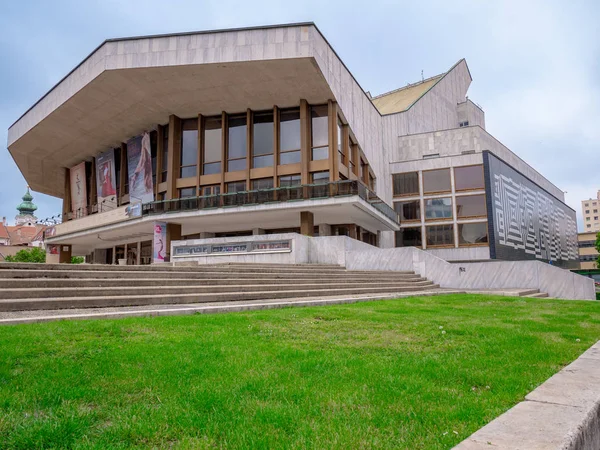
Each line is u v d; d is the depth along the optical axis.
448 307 11.43
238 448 2.84
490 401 3.81
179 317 8.02
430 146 48.22
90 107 31.11
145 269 13.14
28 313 8.04
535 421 3.10
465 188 41.84
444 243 41.94
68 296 9.45
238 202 29.22
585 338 7.26
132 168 36.91
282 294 13.27
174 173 32.78
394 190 44.69
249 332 6.82
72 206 46.16
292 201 27.91
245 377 4.34
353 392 3.97
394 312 9.92
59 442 2.91
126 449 2.83
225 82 27.53
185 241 25.36
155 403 3.66
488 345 6.37
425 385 4.24
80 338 5.78
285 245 22.42
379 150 42.88
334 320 8.38
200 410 3.49
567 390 3.92
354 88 34.56
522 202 47.94
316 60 24.89
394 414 3.46
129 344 5.57
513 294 17.20
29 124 35.12
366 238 38.75
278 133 31.08
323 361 5.04
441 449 2.83
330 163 28.98
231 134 32.62
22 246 94.75
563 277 20.61
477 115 66.81
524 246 46.84
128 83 27.66
